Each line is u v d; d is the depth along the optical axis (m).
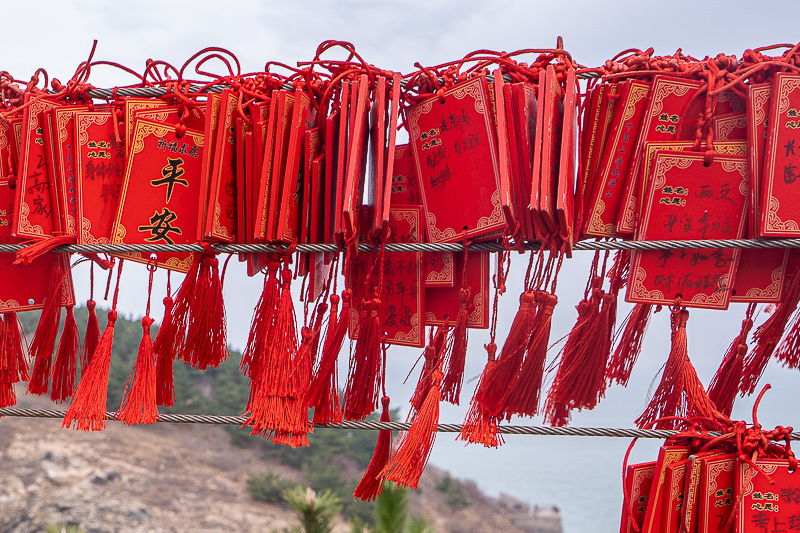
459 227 1.34
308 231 1.40
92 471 11.77
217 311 1.43
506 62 1.32
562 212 1.20
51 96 1.46
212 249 1.38
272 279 1.39
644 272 1.34
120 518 10.50
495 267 1.35
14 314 1.59
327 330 1.37
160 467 12.84
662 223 1.31
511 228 1.25
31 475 11.30
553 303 1.29
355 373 1.37
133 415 1.38
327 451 15.05
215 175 1.35
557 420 1.40
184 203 1.44
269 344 1.37
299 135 1.35
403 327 1.41
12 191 1.51
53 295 1.55
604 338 1.36
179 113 1.45
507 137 1.29
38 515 10.27
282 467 14.45
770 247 1.26
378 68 1.37
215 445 14.47
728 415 1.48
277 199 1.35
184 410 14.61
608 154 1.32
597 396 1.37
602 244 1.31
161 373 1.51
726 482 1.33
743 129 1.31
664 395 1.41
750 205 1.26
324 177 1.41
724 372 1.48
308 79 1.39
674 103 1.30
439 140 1.35
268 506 12.33
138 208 1.42
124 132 1.43
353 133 1.26
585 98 1.36
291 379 1.34
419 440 1.28
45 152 1.45
